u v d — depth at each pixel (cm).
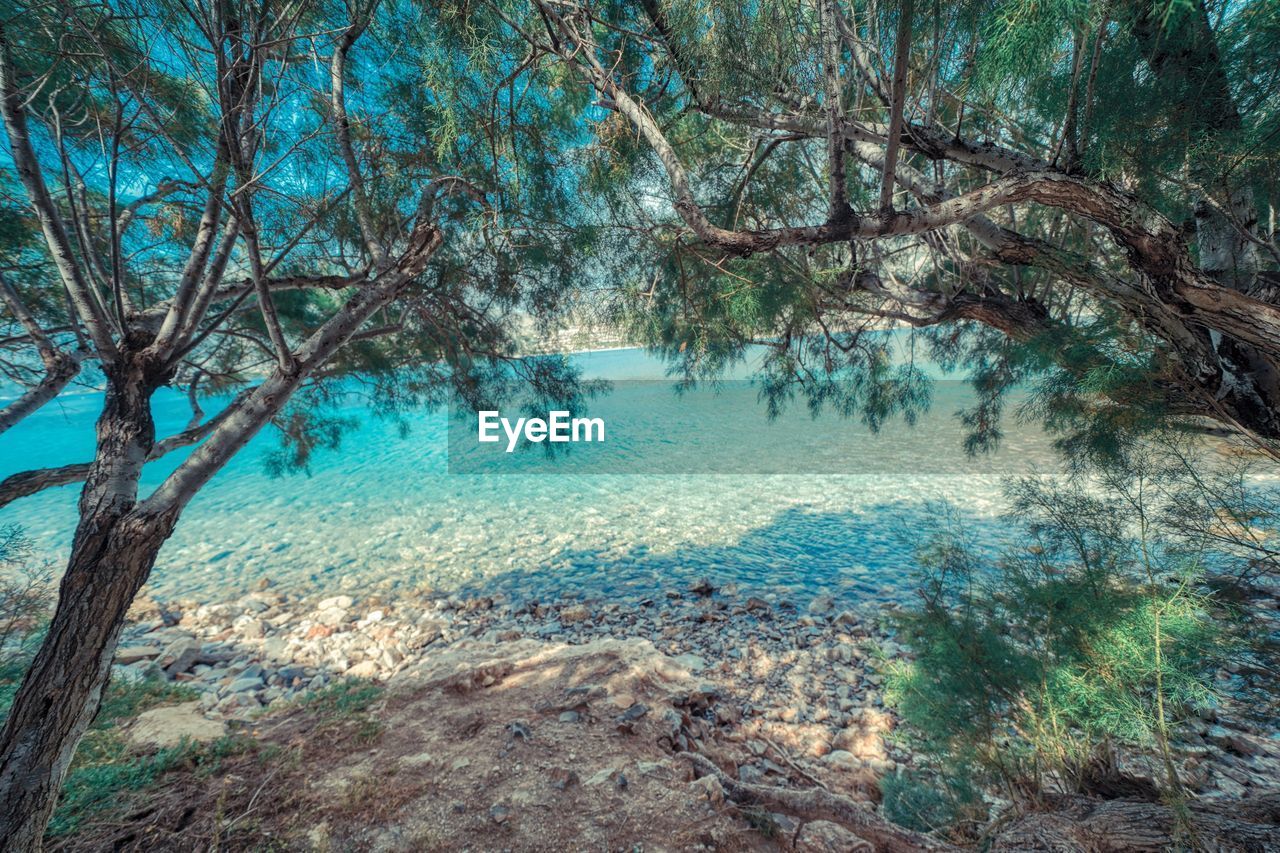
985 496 1016
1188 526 245
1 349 359
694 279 408
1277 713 300
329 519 1108
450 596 755
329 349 237
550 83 311
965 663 283
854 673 506
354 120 295
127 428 219
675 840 258
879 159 284
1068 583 264
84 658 187
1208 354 235
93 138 263
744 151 413
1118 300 256
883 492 1123
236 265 334
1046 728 270
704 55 246
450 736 347
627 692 403
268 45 192
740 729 413
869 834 257
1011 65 145
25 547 387
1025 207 421
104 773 294
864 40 270
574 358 504
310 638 632
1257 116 195
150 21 197
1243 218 239
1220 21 179
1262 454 233
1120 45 198
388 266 259
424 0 232
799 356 460
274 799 281
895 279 431
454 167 315
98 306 222
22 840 171
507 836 257
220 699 480
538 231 380
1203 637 221
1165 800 199
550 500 1205
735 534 955
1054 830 213
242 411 221
